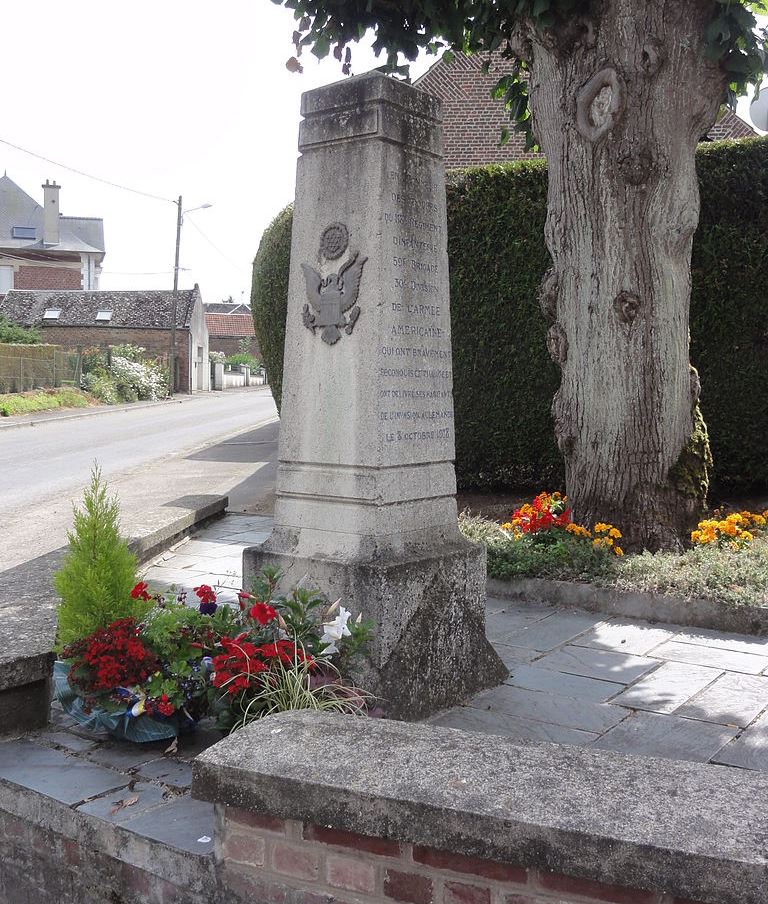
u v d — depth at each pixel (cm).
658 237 734
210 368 5625
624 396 747
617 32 711
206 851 288
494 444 1052
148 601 403
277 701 358
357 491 432
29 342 4016
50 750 379
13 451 1925
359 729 292
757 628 570
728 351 947
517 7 700
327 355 443
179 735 392
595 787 243
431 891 244
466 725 420
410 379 444
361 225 429
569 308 767
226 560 816
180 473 1535
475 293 1031
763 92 840
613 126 720
